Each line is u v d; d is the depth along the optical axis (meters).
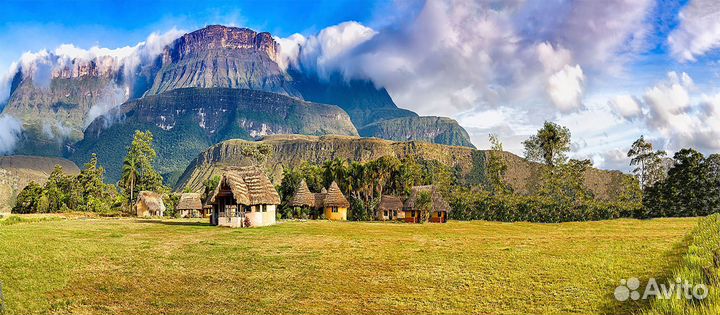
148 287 21.89
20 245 29.48
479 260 27.83
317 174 106.19
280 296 20.61
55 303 19.20
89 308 18.88
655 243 33.06
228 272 24.98
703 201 80.06
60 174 118.12
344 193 103.56
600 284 21.09
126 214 99.31
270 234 42.81
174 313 18.44
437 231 48.78
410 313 18.22
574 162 99.44
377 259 28.53
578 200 93.62
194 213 104.31
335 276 24.14
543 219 90.19
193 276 24.02
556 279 22.39
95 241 35.16
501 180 108.94
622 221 64.38
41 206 106.81
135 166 117.69
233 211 54.25
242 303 19.67
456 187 103.50
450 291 21.08
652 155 93.25
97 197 115.81
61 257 26.75
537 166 112.62
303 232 44.97
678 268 22.34
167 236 40.53
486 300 19.56
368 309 18.78
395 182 104.25
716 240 25.86
